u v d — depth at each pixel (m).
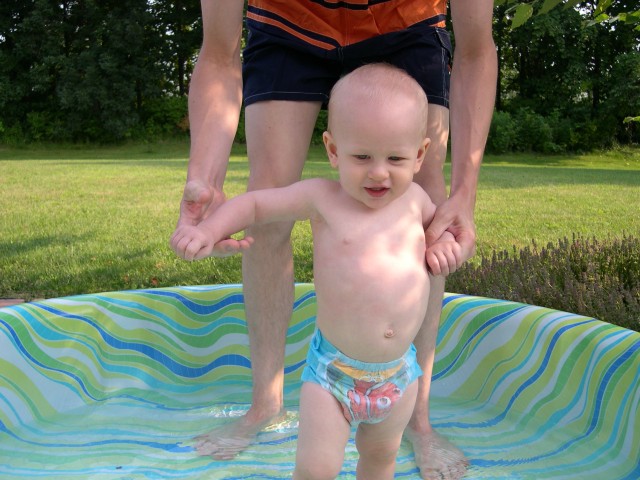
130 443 1.87
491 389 2.18
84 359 2.26
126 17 20.91
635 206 7.52
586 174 12.58
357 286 1.44
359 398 1.43
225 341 2.51
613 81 20.55
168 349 2.45
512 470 1.69
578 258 3.52
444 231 1.53
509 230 5.92
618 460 1.68
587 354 1.94
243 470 1.70
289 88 1.80
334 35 1.81
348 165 1.38
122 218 6.55
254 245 1.86
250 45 1.86
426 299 1.50
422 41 1.83
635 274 3.31
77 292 4.07
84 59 20.61
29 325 2.15
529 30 20.12
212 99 1.66
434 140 1.85
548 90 21.39
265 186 1.82
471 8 1.63
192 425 2.01
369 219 1.49
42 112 21.19
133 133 21.70
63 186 9.31
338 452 1.43
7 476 1.66
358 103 1.35
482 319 2.30
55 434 1.94
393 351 1.44
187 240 1.35
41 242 5.40
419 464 1.72
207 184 1.52
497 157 18.97
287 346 2.52
